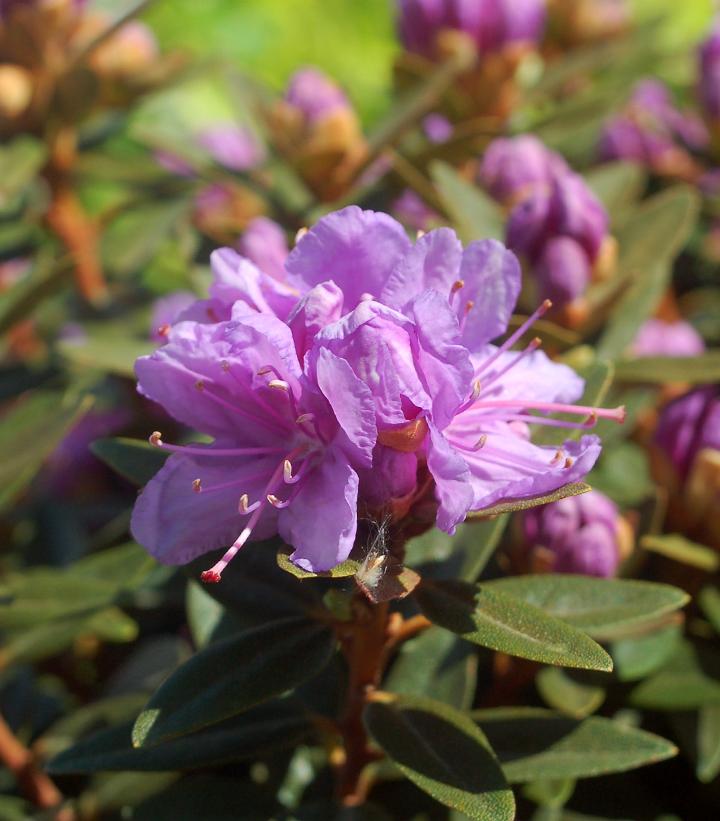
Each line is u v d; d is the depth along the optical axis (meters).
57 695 0.26
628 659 0.20
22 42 0.27
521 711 0.17
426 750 0.15
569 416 0.17
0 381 0.27
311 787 0.20
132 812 0.18
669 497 0.22
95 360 0.23
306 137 0.27
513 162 0.25
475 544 0.17
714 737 0.20
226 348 0.13
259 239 0.26
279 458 0.14
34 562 0.28
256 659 0.15
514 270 0.15
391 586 0.13
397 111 0.27
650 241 0.23
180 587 0.21
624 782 0.22
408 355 0.13
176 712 0.14
